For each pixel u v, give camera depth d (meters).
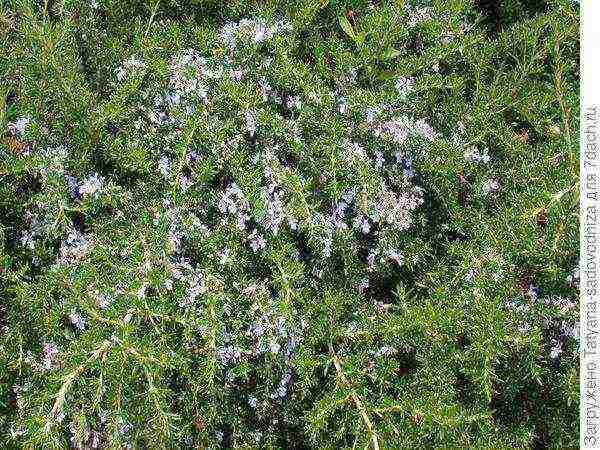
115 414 0.81
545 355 0.96
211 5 1.10
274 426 0.96
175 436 0.87
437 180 1.00
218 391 0.89
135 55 0.97
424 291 1.02
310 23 1.06
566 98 1.00
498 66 1.20
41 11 0.99
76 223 0.96
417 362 0.98
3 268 0.88
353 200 0.92
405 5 1.02
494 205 1.04
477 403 0.92
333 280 0.97
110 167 1.00
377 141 0.94
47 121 0.94
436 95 1.10
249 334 0.86
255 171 0.87
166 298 0.83
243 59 0.93
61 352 0.84
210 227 0.93
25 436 0.80
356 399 0.84
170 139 0.91
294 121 0.92
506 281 0.94
